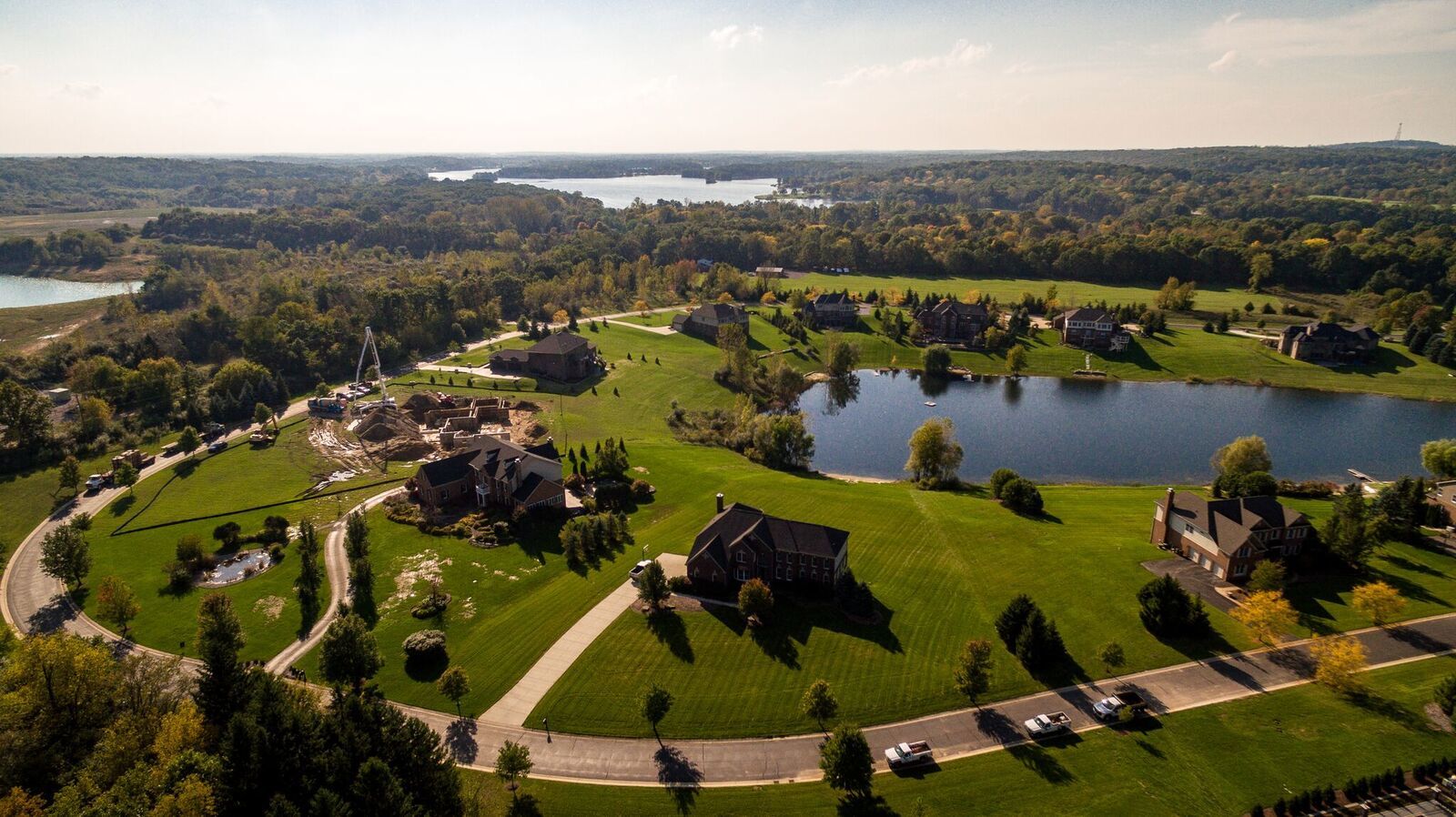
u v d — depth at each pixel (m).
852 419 158.38
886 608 81.62
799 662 73.19
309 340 181.25
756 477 119.94
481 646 77.38
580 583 88.19
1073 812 55.78
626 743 64.06
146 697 65.56
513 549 96.50
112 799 51.81
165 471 122.75
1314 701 66.25
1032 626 72.00
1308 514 101.44
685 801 58.16
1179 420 153.00
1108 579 85.75
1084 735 63.53
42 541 100.12
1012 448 139.12
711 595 84.44
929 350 190.12
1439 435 141.50
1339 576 84.56
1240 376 179.88
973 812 56.16
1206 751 61.28
